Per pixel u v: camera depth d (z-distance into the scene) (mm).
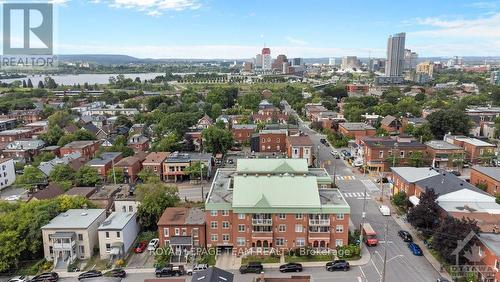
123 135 161375
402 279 61500
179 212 76500
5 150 134375
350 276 62812
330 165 125750
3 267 65750
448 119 150250
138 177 114000
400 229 78750
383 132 152000
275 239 71250
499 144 138875
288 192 72188
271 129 152625
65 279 64500
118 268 66438
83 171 104250
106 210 80938
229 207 70625
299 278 53719
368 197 97000
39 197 85562
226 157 136375
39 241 69625
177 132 151875
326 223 70000
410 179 87812
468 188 77062
